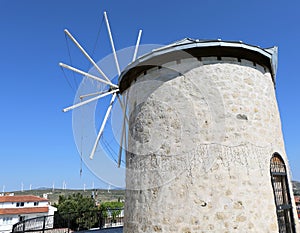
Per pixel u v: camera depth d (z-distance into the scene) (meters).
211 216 5.34
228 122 5.96
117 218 15.83
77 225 15.40
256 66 6.89
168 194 5.77
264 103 6.61
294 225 6.06
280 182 6.31
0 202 32.75
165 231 5.55
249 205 5.47
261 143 6.11
